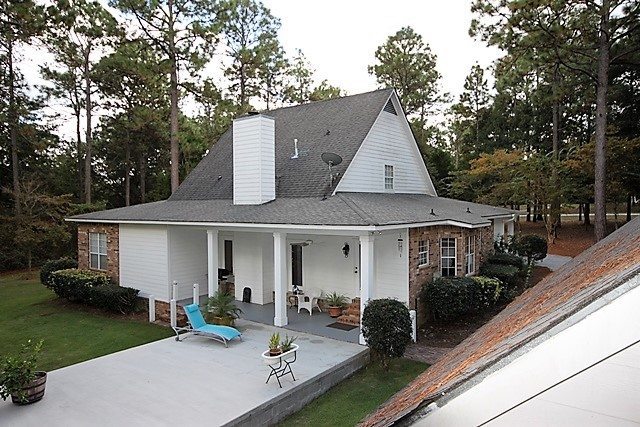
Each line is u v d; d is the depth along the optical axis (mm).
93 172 32719
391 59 34156
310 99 35938
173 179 23250
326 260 14156
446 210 14719
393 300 9648
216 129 26672
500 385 1120
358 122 15398
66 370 8812
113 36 21672
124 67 23203
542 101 22406
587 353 1019
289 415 7598
